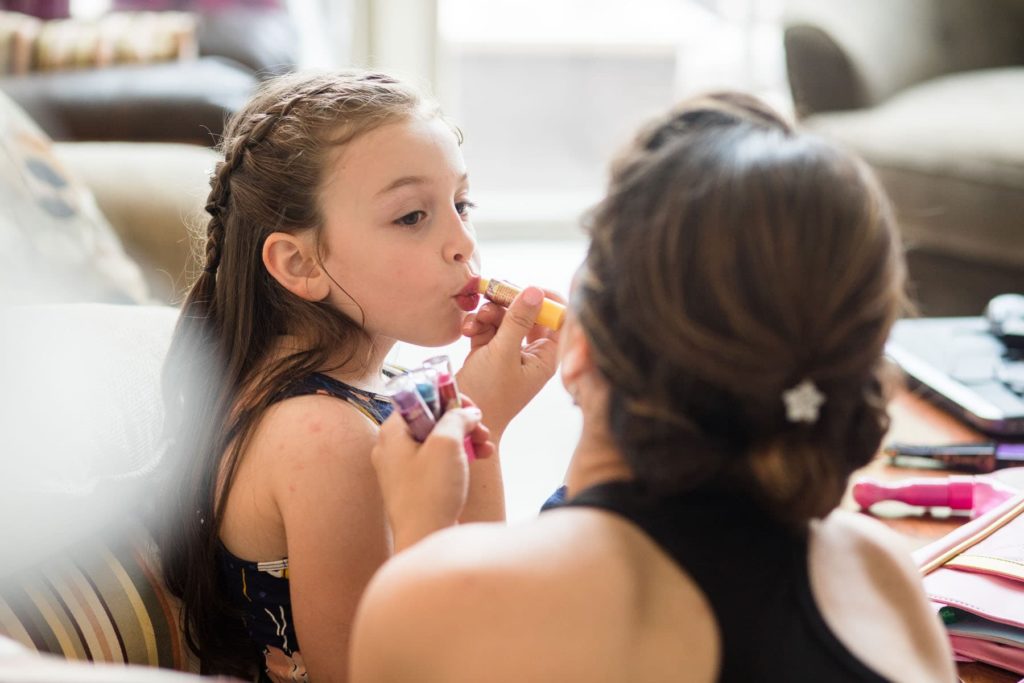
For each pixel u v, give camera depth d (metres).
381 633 0.60
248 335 1.02
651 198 0.60
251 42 2.35
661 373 0.59
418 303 1.00
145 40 2.29
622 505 0.63
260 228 1.00
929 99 2.57
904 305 0.68
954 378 1.50
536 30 3.69
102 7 2.68
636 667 0.58
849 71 2.65
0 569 0.86
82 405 0.96
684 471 0.59
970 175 2.35
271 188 0.99
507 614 0.58
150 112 2.09
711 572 0.61
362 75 1.05
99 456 0.94
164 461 0.99
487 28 3.64
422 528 0.74
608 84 3.80
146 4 2.50
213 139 2.10
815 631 0.61
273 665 1.01
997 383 1.48
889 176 2.47
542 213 3.46
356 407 0.96
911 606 0.69
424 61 3.29
